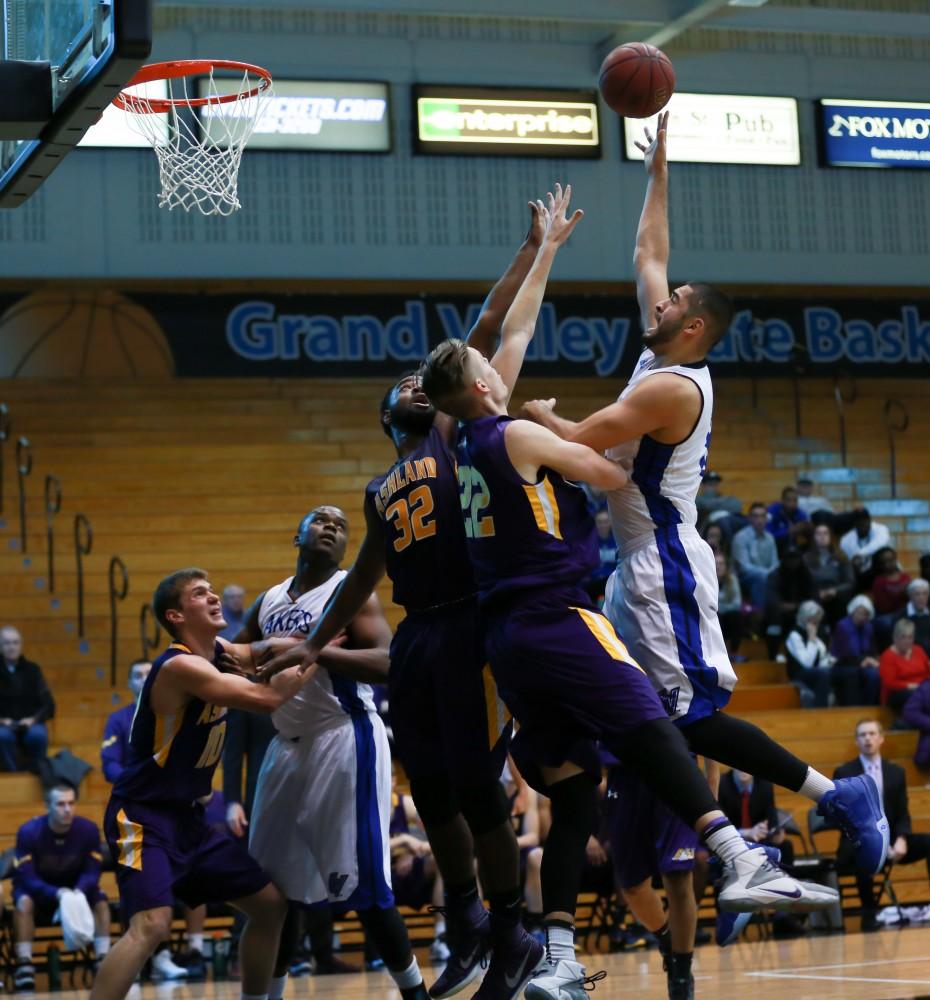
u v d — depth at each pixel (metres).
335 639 4.71
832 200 16.36
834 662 11.88
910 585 12.03
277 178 14.95
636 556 4.02
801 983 5.46
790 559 12.38
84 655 12.21
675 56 16.08
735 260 15.98
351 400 15.09
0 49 5.21
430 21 15.45
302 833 4.75
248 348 14.69
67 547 13.01
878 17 15.06
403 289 15.17
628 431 3.90
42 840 8.40
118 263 14.50
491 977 4.05
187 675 4.35
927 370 16.27
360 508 14.26
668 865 4.61
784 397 16.19
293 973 8.34
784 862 9.20
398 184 15.24
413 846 8.62
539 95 15.65
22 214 14.36
